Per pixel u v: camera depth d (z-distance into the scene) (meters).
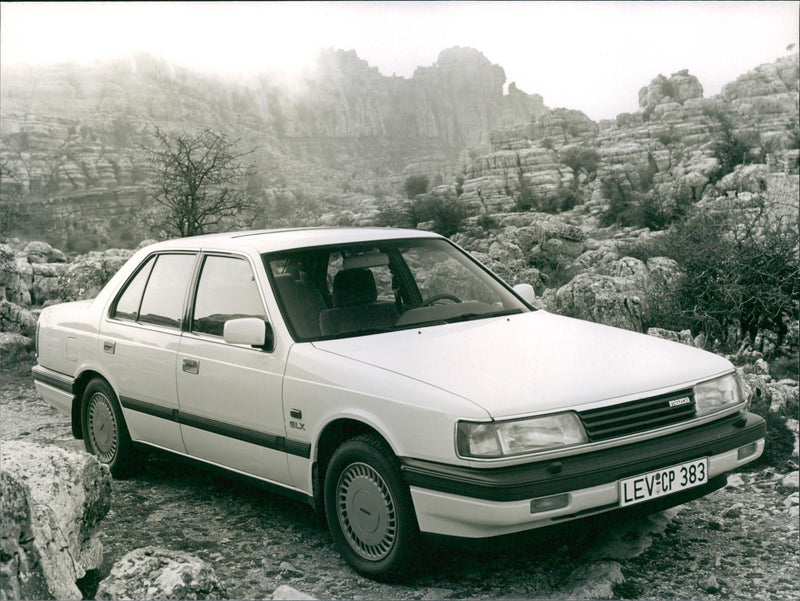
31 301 14.96
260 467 4.71
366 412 4.03
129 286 5.94
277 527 4.90
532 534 3.70
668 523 4.86
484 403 3.72
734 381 4.46
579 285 12.38
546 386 3.89
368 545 4.13
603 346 4.54
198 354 5.04
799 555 4.38
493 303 5.32
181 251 5.61
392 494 3.93
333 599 3.90
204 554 4.50
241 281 4.99
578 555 4.39
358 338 4.62
